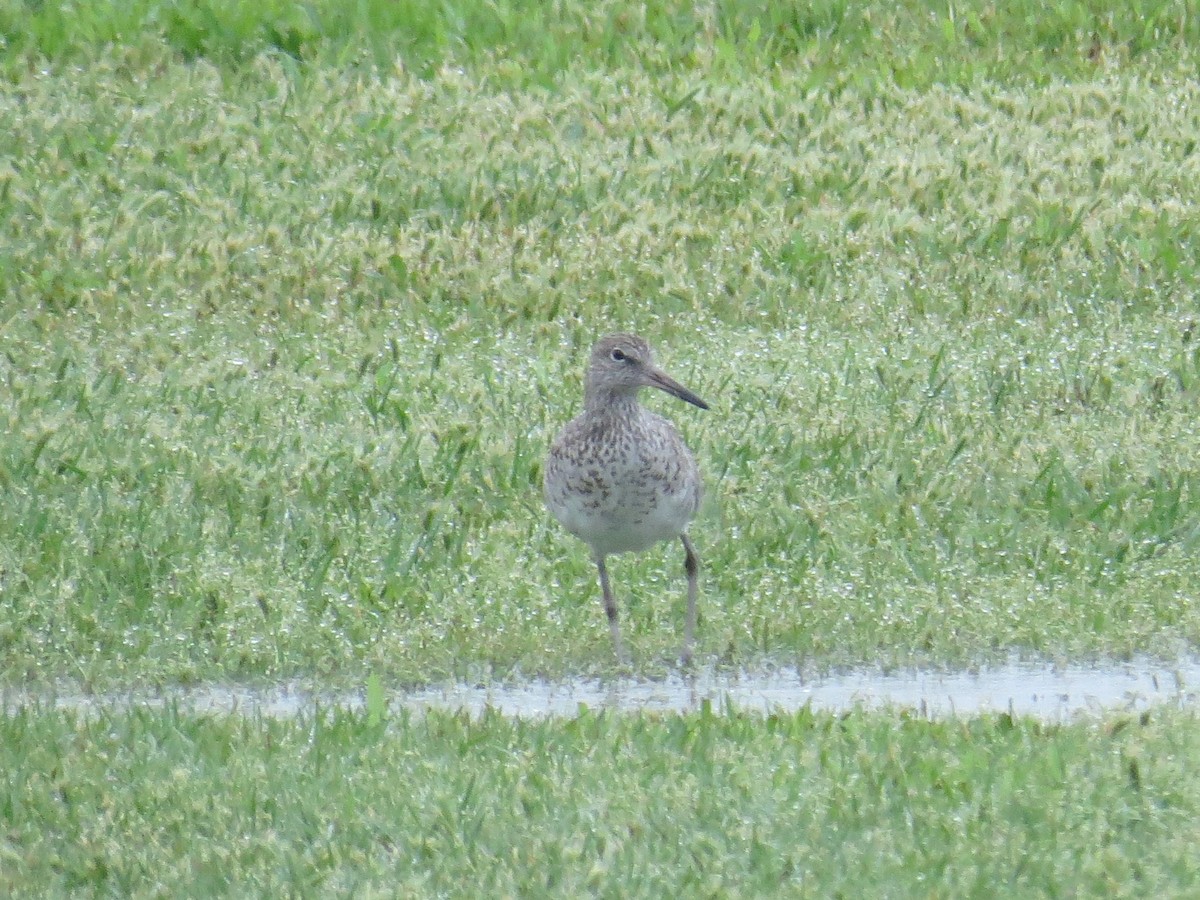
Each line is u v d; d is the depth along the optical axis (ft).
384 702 36.04
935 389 50.93
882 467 47.14
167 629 40.50
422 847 30.66
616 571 43.27
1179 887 29.58
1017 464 47.32
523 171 65.00
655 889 29.50
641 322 55.57
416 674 39.17
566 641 40.42
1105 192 63.52
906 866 29.94
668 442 39.86
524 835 30.99
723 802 31.83
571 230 60.95
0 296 56.24
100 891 29.84
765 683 39.09
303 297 57.06
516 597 41.96
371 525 44.62
